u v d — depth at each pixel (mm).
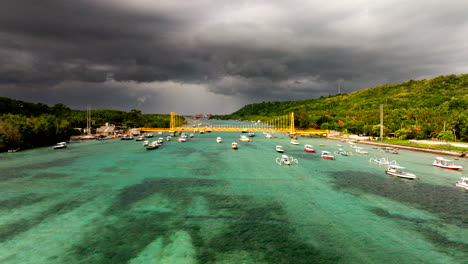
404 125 195250
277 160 109125
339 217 50281
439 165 96188
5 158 110125
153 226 45656
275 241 41031
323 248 39188
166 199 59250
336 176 81750
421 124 190875
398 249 39250
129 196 61156
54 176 79562
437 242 41500
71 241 40562
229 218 49250
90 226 45500
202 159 111312
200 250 38219
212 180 75938
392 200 59906
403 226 46844
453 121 158000
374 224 47438
